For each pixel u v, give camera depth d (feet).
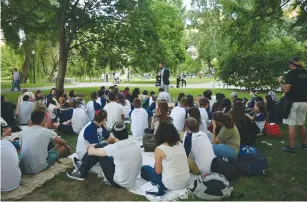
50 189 14.67
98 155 15.01
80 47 62.54
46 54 89.20
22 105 28.14
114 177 14.66
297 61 20.49
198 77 176.04
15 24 49.80
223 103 25.48
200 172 15.84
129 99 35.60
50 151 17.63
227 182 13.91
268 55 62.69
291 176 16.72
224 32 44.98
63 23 54.49
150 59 62.85
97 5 56.85
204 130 20.77
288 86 20.21
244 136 19.81
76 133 25.70
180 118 21.91
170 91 65.36
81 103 30.19
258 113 25.84
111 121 24.34
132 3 55.62
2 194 13.73
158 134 14.14
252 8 42.47
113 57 58.65
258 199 13.93
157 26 67.92
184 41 122.01
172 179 13.93
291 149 20.77
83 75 96.02
